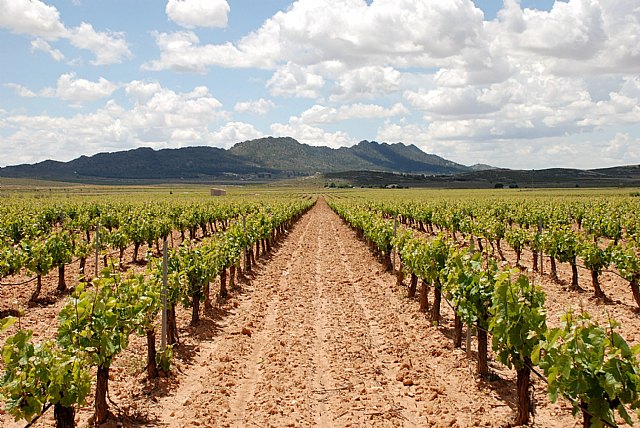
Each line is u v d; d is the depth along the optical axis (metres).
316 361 10.35
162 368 9.45
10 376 6.05
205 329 12.52
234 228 19.80
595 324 5.75
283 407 8.17
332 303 15.23
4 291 16.09
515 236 21.05
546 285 17.38
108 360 7.56
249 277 19.58
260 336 12.14
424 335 11.91
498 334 7.31
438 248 12.47
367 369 9.75
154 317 9.48
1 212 28.91
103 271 8.77
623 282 17.66
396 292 16.52
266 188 175.38
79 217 26.86
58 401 6.29
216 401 8.42
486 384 8.95
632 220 23.83
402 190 132.25
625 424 7.21
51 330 12.09
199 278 12.55
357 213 33.03
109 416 7.75
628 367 5.42
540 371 9.12
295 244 30.78
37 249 14.73
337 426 7.60
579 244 15.84
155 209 33.34
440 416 7.77
